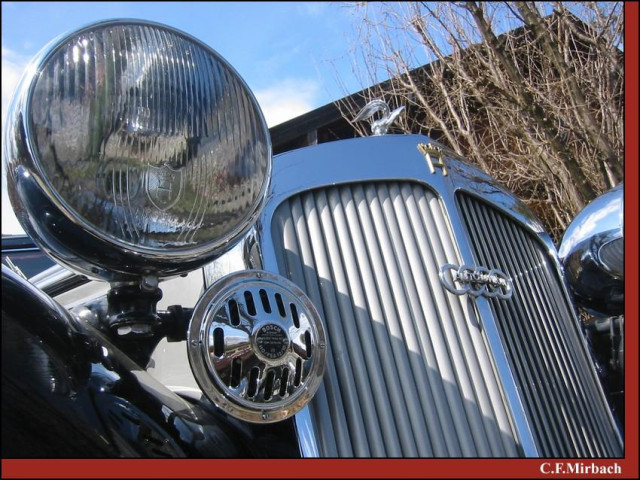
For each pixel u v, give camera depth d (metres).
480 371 1.55
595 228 2.28
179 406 1.32
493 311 1.64
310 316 1.39
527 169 5.91
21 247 2.63
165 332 1.45
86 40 1.22
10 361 1.12
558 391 1.71
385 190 1.71
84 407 1.16
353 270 1.59
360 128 6.63
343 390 1.47
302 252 1.59
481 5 4.85
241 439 1.36
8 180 1.22
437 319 1.58
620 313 2.27
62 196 1.18
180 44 1.31
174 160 1.24
